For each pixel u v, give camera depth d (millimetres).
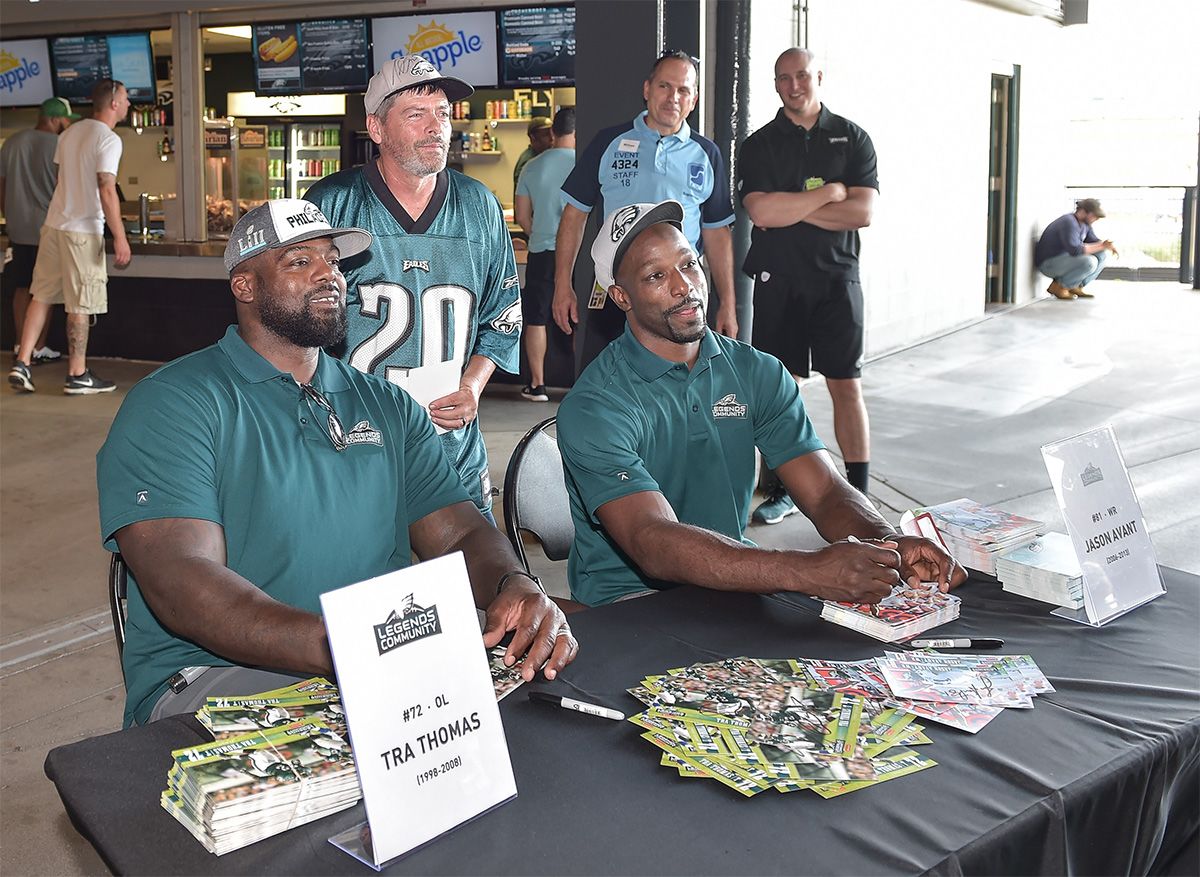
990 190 10195
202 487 1777
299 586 1888
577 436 2143
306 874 1144
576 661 1643
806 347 4344
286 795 1213
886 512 4582
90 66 8742
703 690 1513
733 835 1189
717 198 4125
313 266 1870
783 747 1362
